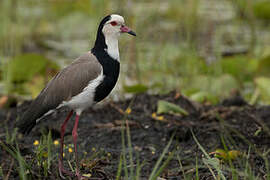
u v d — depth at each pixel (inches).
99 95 366.9
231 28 795.4
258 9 840.3
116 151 411.5
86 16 847.7
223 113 486.0
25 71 592.1
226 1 936.9
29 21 847.7
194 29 745.0
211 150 407.5
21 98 579.2
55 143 431.2
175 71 645.9
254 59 650.2
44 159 373.1
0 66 656.4
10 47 741.9
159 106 489.4
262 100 554.6
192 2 748.0
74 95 358.9
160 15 807.7
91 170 363.6
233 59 644.7
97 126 464.8
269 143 421.4
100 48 373.4
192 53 669.9
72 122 478.9
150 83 619.8
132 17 668.1
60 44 769.6
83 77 358.6
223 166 358.9
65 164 382.9
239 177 347.6
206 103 533.3
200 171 368.8
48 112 366.3
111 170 373.1
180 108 486.0
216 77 622.2
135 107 510.0
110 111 503.8
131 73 650.8
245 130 441.4
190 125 453.7
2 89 605.9
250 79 631.2
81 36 810.2
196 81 608.7
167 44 727.7
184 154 403.9
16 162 355.9
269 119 462.6
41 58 593.6
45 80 580.1
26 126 369.4
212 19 812.6
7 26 754.8
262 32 807.7
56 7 867.4
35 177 334.0
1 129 469.7
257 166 375.9
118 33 374.0
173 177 363.3
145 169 377.1
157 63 661.3
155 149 415.8
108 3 704.4
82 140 439.5
